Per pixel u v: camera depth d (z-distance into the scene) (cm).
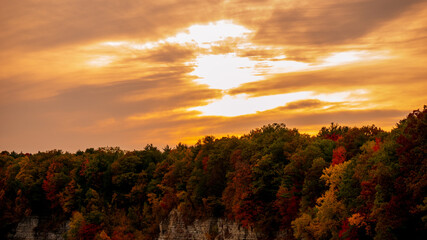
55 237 16125
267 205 10188
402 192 6688
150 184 14950
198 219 12450
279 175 10181
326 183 8231
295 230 8550
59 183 16525
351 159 8331
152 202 14462
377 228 6794
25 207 16988
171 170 14375
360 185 7844
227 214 11506
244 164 10781
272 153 10506
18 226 16788
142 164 16000
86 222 14350
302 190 8956
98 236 13950
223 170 12169
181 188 13675
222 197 11469
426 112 7125
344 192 7950
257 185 10375
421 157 6738
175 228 13000
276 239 9706
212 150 12888
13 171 17950
